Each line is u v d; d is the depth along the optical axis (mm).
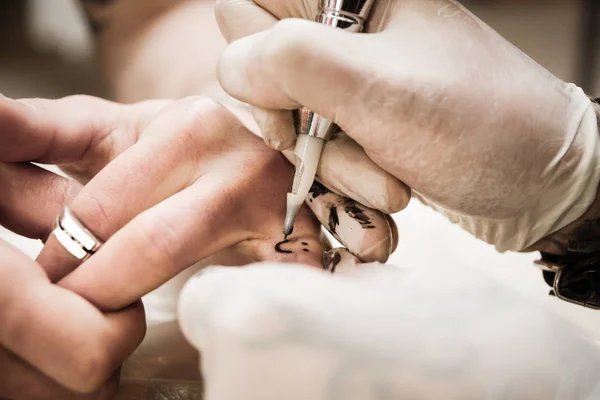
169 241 585
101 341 555
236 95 616
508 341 431
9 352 556
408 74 538
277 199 663
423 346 419
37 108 778
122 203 628
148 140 668
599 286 655
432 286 478
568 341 467
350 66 523
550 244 699
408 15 601
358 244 602
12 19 1320
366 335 420
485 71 574
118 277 573
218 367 412
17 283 547
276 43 531
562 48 1312
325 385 403
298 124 623
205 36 1094
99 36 1232
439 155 557
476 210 607
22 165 756
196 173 673
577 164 610
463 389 409
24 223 739
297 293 433
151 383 643
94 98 861
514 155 571
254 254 667
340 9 585
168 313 740
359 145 611
